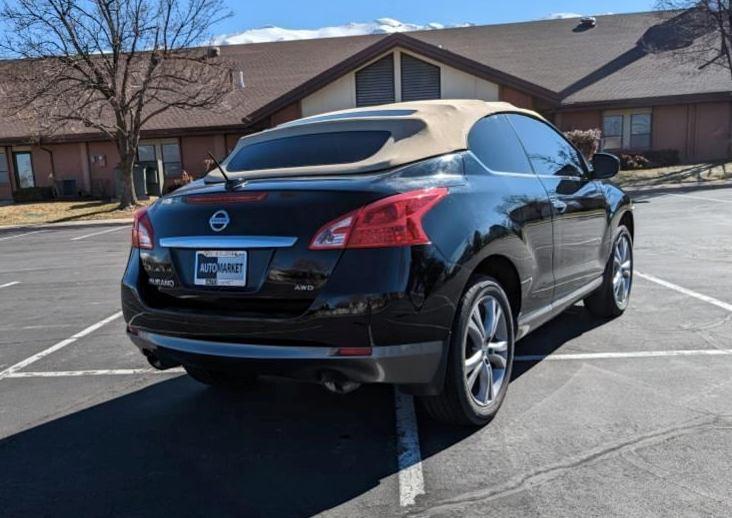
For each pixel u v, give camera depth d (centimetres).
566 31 3066
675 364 450
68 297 826
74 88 1931
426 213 320
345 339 305
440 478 314
